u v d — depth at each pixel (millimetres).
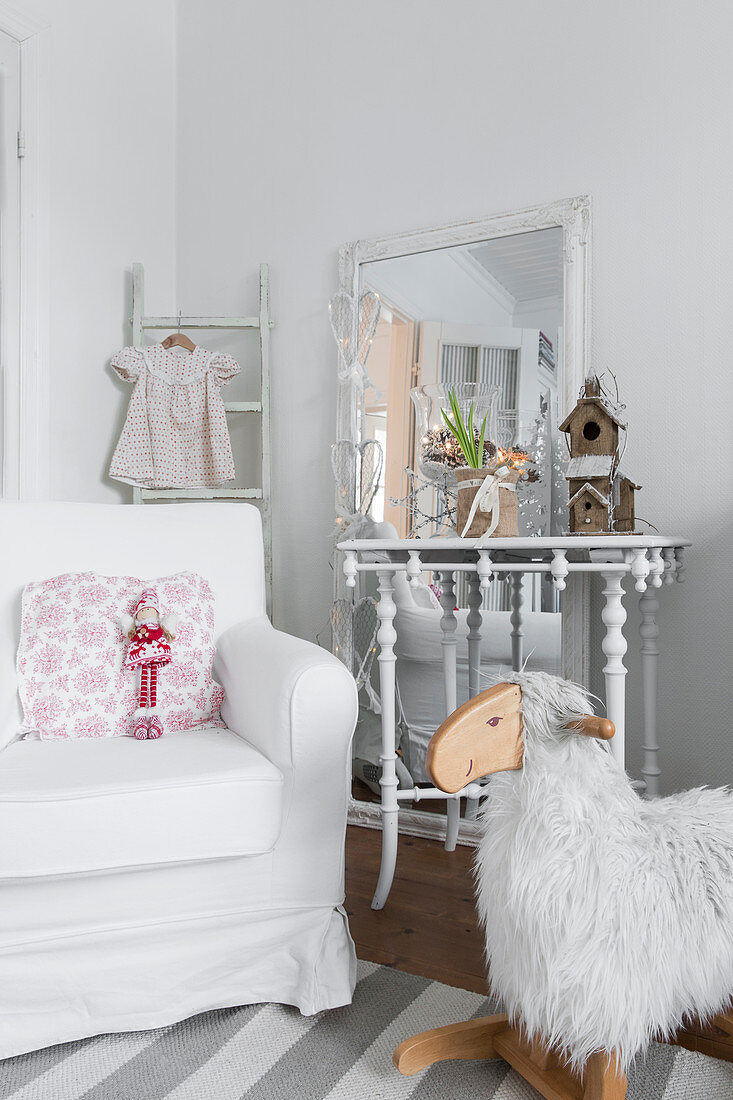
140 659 1606
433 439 2287
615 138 2156
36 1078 1210
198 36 2959
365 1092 1186
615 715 1577
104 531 1860
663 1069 1239
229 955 1356
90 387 2668
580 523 1773
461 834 2227
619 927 1022
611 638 1583
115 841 1237
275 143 2773
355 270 2523
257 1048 1286
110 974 1287
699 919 1060
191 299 2967
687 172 2061
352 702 1438
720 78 2025
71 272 2602
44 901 1235
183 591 1767
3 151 2430
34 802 1207
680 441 2057
